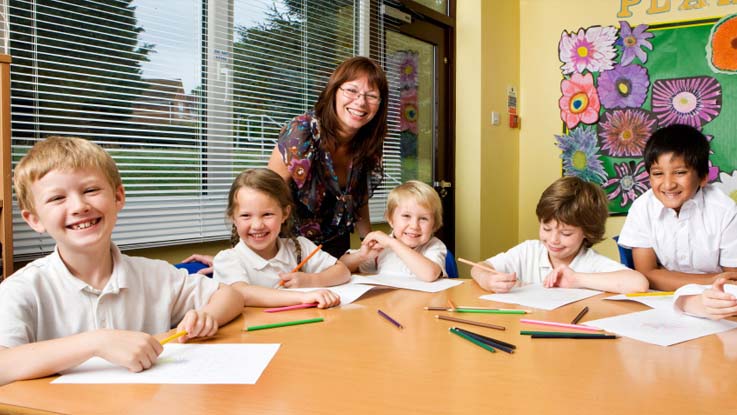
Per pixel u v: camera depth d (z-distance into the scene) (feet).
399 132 10.08
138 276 3.33
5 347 2.59
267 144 7.58
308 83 8.20
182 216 6.54
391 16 9.61
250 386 2.12
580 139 11.66
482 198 11.15
